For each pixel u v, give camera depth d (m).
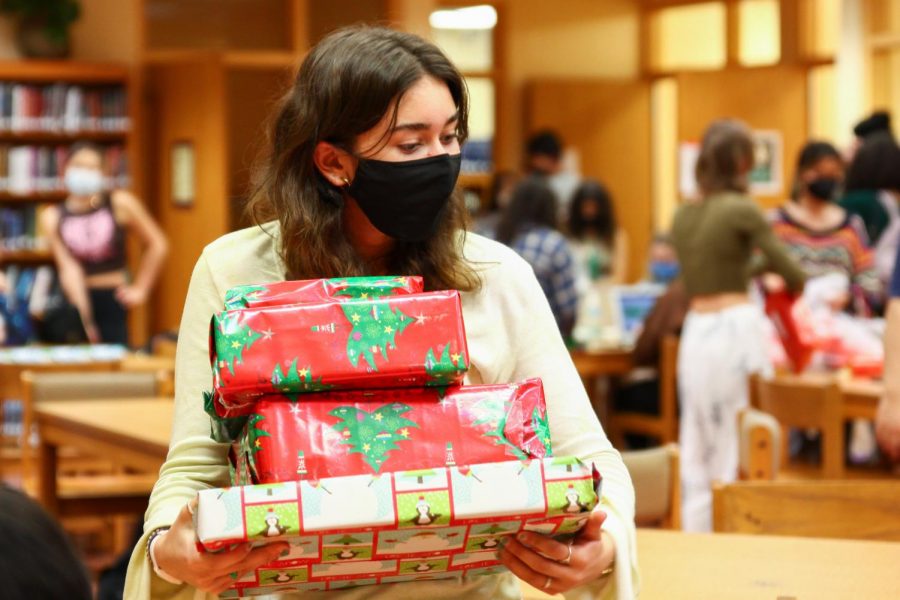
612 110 15.05
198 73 12.81
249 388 1.81
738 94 14.32
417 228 2.08
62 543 1.29
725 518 3.29
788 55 14.30
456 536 1.81
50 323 8.66
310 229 2.09
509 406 1.89
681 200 14.38
